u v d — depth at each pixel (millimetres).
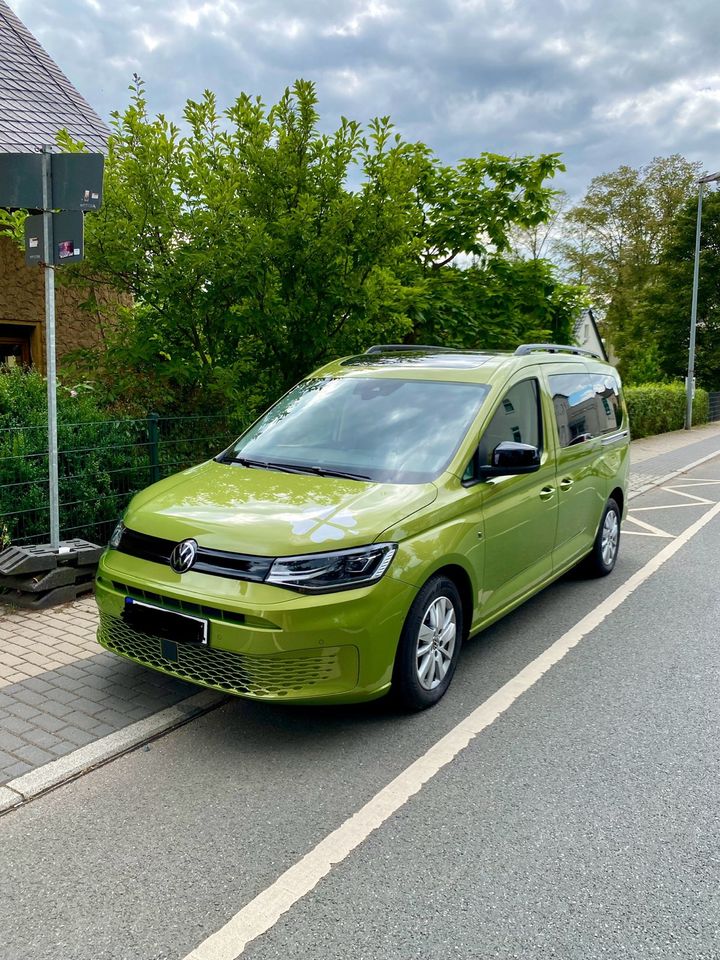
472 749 3852
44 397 6531
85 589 5918
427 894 2783
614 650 5281
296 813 3273
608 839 3133
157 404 7445
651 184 49094
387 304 8180
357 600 3627
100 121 11719
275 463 4652
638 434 25844
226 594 3584
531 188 11109
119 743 3750
